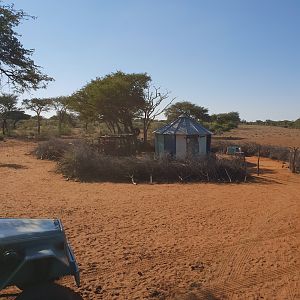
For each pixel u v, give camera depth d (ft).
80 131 213.05
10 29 70.49
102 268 25.59
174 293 22.15
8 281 14.20
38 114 197.77
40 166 79.56
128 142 101.45
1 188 54.39
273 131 280.72
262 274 25.22
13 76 74.64
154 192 55.01
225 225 37.42
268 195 54.03
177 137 87.56
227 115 306.76
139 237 32.81
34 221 17.28
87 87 127.03
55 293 14.58
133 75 119.03
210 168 68.13
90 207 43.96
